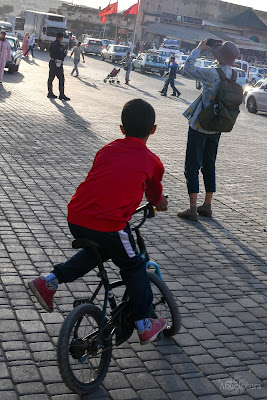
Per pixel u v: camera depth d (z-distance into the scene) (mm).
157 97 23656
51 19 45812
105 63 42969
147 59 37125
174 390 3549
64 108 15445
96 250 3246
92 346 3320
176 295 4906
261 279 5590
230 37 69625
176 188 8727
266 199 8844
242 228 7207
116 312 3510
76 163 9164
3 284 4570
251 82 42844
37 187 7500
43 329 3982
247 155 12742
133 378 3611
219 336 4316
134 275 3402
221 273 5586
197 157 7059
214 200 8391
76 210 3273
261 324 4629
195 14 76062
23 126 11789
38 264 5070
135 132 3352
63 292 4582
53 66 16906
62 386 3404
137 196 3289
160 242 6195
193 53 6699
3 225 5914
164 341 4121
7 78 21391
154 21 74938
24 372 3461
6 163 8516
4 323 3977
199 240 6484
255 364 4000
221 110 6633
